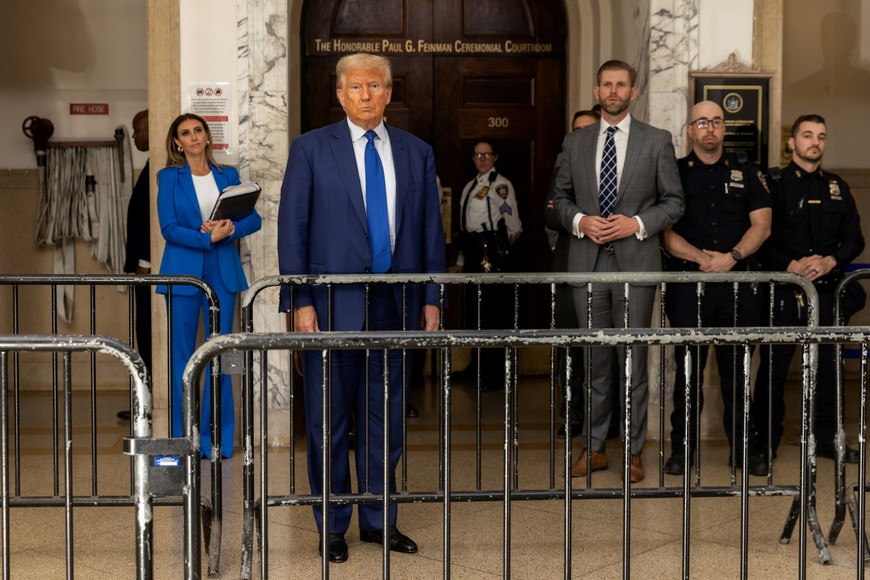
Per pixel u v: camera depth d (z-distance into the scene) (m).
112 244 8.82
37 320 8.87
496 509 5.16
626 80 5.72
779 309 6.23
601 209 5.77
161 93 6.62
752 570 4.22
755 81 6.77
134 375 2.70
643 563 4.30
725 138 6.78
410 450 6.49
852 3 9.16
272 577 4.14
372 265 4.41
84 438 6.89
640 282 4.75
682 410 5.91
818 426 6.38
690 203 6.05
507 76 8.79
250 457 4.18
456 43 8.73
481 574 4.17
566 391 3.89
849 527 4.84
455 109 8.77
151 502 2.71
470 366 9.27
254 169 6.63
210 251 6.21
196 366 2.76
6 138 8.80
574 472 5.84
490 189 8.46
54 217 8.77
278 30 6.62
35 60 8.77
